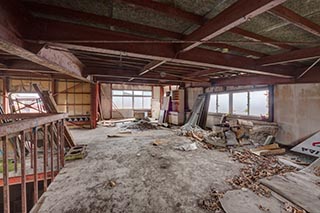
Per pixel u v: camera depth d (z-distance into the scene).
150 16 1.70
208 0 1.40
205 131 6.22
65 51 2.54
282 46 2.43
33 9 1.56
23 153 1.62
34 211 1.80
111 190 2.24
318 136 3.70
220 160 3.38
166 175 2.69
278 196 2.06
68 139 4.14
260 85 5.09
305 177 2.52
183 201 2.00
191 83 8.15
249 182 2.44
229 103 6.33
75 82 7.63
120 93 11.67
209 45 2.47
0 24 1.26
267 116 4.96
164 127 7.80
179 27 1.94
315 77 3.59
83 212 1.81
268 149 4.02
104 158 3.48
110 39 2.02
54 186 2.32
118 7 1.54
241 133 4.60
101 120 10.12
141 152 3.91
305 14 1.56
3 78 6.29
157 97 12.34
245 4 1.29
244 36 2.03
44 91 3.97
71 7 1.55
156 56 2.33
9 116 2.74
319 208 1.80
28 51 1.74
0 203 3.36
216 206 1.91
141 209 1.87
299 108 4.13
